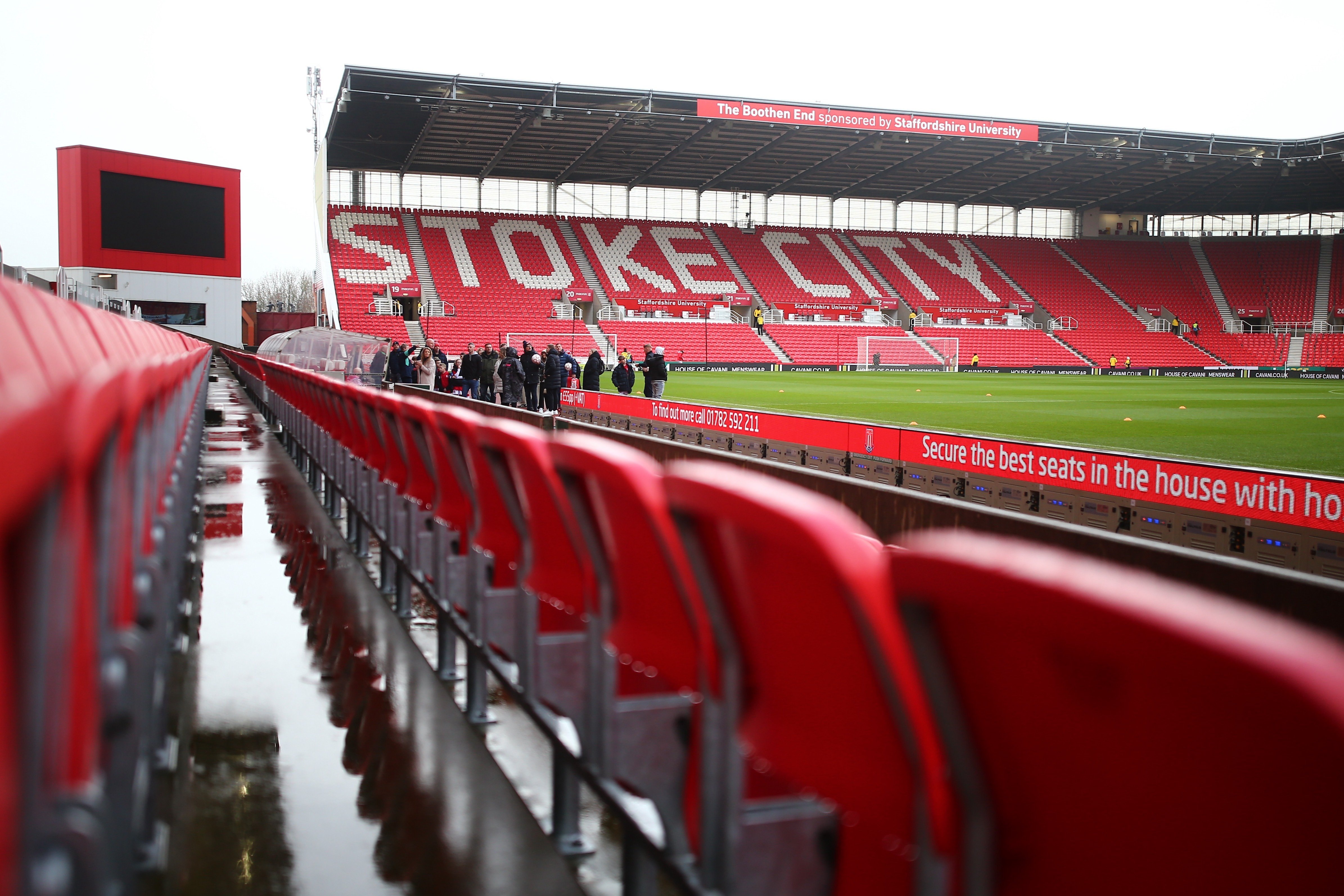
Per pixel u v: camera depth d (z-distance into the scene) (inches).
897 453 350.9
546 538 90.5
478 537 111.6
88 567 43.5
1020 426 705.0
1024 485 291.6
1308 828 25.2
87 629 40.8
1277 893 26.5
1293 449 561.0
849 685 46.3
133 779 55.4
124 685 54.2
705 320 1812.3
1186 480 237.5
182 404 158.6
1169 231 2303.2
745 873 59.7
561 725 92.0
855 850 51.7
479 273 1758.1
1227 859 28.0
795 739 52.0
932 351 1830.7
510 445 86.7
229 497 289.1
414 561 150.6
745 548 49.6
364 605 177.2
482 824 97.2
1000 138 1487.5
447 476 127.6
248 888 83.6
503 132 1507.1
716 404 916.6
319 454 285.9
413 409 129.2
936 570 32.6
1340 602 64.1
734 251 1978.3
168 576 104.8
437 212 1851.6
